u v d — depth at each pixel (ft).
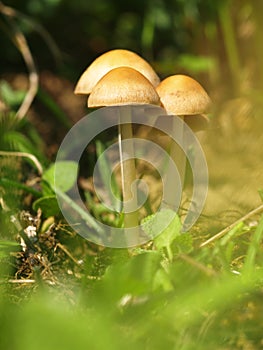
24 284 1.03
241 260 1.06
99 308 0.91
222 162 1.42
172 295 0.91
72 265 1.09
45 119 1.69
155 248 1.07
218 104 1.70
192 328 0.92
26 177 1.31
